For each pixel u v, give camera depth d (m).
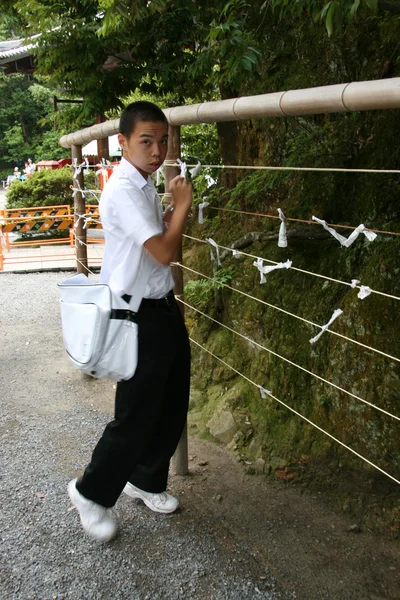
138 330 2.21
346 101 1.69
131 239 2.12
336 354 2.72
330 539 2.47
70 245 11.25
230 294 3.73
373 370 2.51
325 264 3.08
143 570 2.30
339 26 1.93
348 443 2.67
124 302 2.18
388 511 2.50
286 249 3.39
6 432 3.53
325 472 2.78
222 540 2.48
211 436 3.34
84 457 3.20
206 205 2.54
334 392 2.74
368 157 2.98
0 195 29.28
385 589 2.19
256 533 2.52
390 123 2.84
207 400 3.62
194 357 3.91
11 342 5.44
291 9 2.36
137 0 3.23
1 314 6.52
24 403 3.99
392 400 2.44
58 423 3.65
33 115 38.19
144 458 2.60
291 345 3.11
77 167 4.37
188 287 4.08
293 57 3.56
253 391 3.35
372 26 3.05
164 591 2.19
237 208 4.12
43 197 13.38
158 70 4.45
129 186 2.09
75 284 2.28
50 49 4.64
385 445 2.49
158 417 2.33
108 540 2.45
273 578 2.25
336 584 2.22
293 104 1.88
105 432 2.32
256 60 2.81
